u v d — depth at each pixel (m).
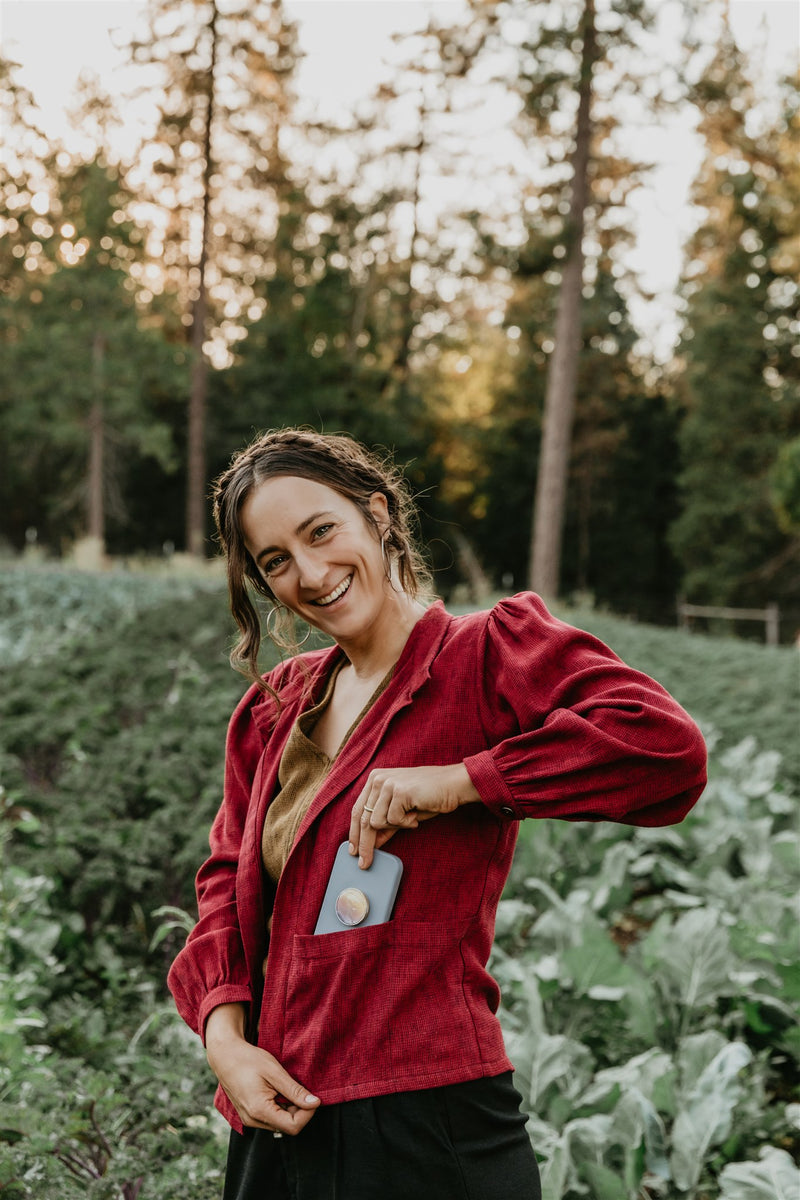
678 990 3.45
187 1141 2.65
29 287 29.91
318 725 1.61
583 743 1.31
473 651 1.47
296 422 29.64
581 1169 2.46
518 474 35.00
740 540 30.23
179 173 28.75
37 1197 2.31
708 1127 2.61
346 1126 1.34
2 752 5.26
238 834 1.70
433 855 1.39
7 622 11.38
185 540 32.44
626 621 22.67
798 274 30.20
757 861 4.97
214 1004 1.50
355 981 1.36
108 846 3.96
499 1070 1.38
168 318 28.97
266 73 28.61
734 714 9.35
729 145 24.80
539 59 20.56
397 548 1.59
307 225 30.47
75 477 31.23
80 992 3.65
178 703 6.03
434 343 33.16
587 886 4.52
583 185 21.80
